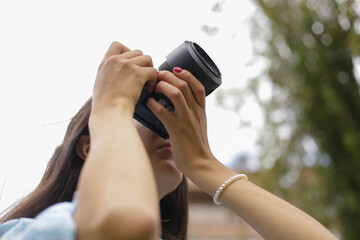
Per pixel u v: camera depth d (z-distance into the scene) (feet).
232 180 3.41
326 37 9.29
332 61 9.23
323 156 9.03
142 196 1.84
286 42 9.51
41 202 3.89
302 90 9.29
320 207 8.93
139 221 1.72
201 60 3.45
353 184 8.73
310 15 9.37
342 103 8.92
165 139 3.72
